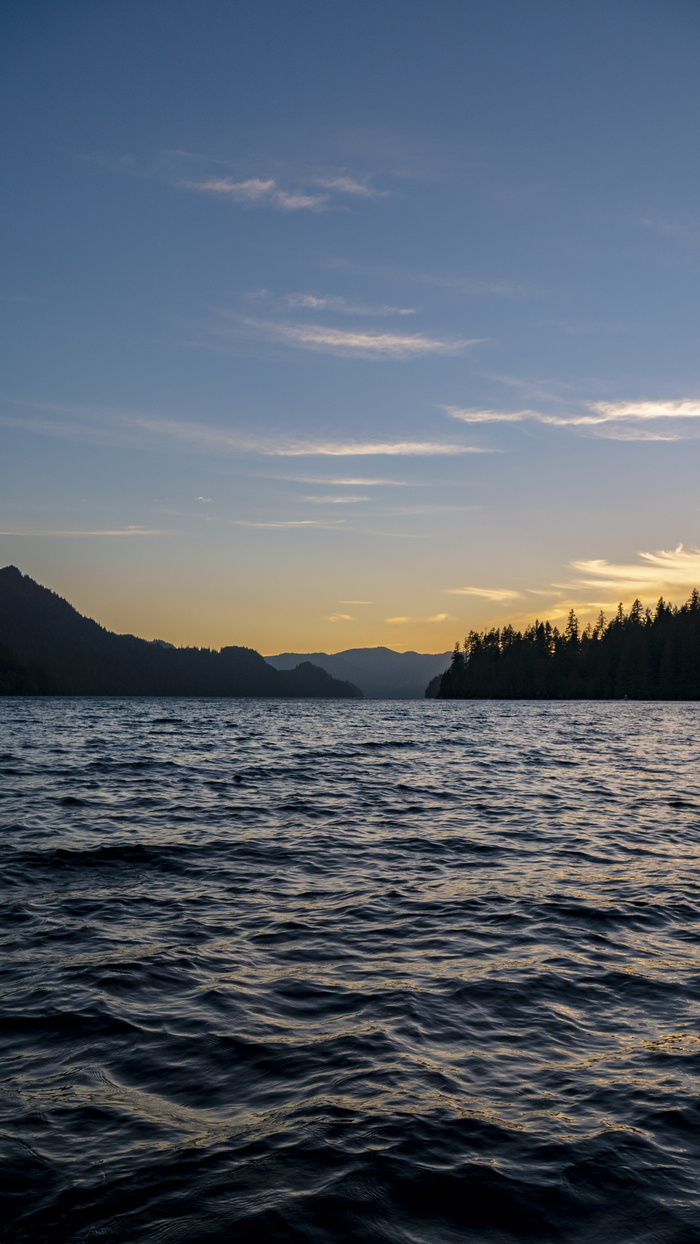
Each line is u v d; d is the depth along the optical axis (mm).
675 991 8062
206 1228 4355
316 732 52375
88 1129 5316
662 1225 4504
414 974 8430
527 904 11234
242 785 23312
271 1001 7621
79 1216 4418
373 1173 4883
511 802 21125
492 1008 7559
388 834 16312
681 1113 5684
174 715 80500
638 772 29672
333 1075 6172
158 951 8938
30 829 15617
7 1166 4859
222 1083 6012
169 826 16422
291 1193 4676
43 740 40062
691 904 11344
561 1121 5562
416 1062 6426
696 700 156625
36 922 9875
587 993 7980
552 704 147625
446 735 51062
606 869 13492
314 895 11523
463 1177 4883
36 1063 6258
